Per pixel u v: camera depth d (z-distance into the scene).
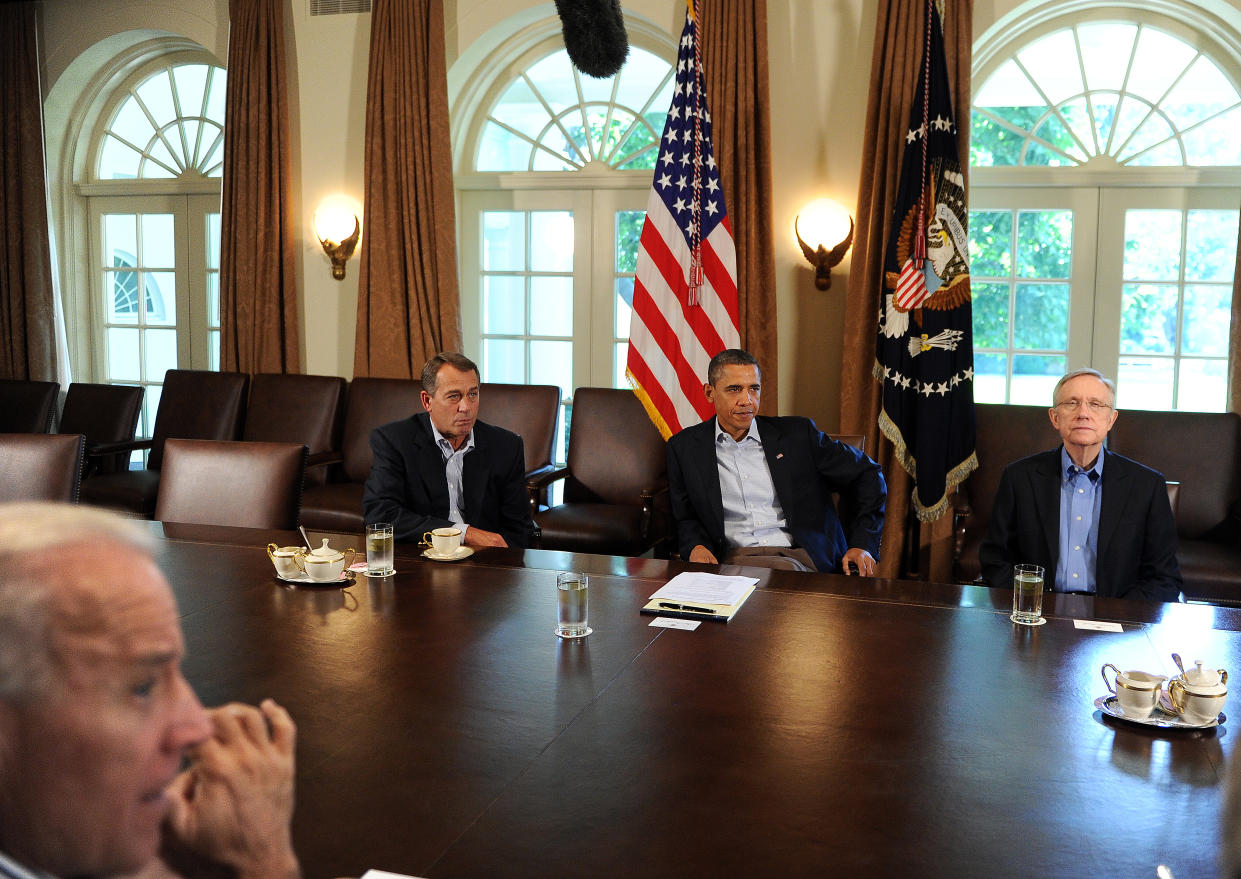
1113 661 1.73
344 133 5.44
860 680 1.62
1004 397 5.13
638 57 5.33
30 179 5.82
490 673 1.64
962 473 4.13
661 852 1.09
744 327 4.82
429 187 5.23
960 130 4.46
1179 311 4.91
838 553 3.26
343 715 1.46
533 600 2.08
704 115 4.30
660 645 1.79
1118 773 1.30
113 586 0.63
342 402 5.12
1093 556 2.89
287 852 0.81
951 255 4.15
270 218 5.46
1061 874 1.06
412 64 5.16
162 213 6.22
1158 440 4.14
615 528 4.01
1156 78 4.82
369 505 2.99
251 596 2.09
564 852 1.09
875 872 1.06
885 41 4.55
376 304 5.31
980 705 1.52
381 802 1.20
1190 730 1.44
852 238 4.80
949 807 1.20
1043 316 5.05
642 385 4.32
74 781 0.63
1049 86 4.93
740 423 3.23
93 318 6.41
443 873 1.05
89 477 4.86
